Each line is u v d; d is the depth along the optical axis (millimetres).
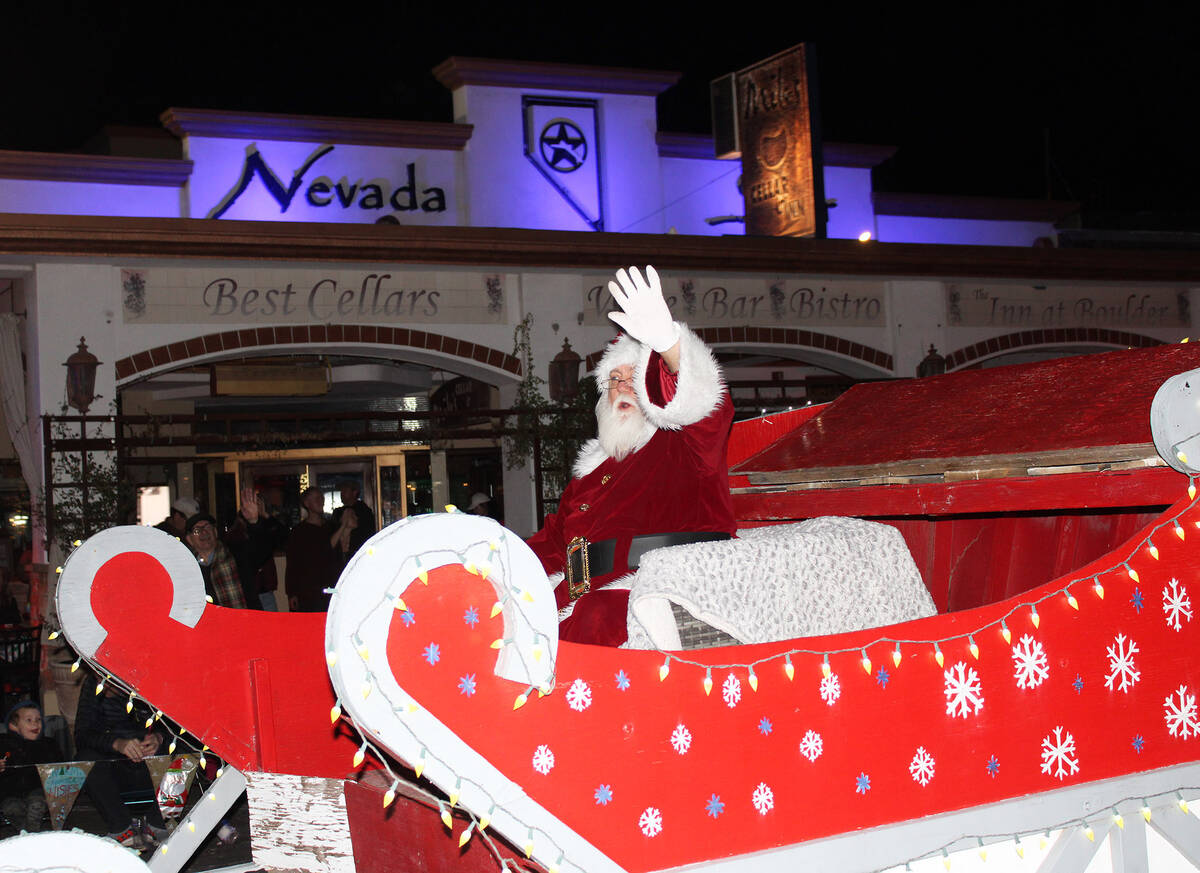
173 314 10727
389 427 15758
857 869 2016
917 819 2096
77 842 1407
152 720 2721
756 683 1965
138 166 13836
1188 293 15680
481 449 15758
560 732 1752
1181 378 2350
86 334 10359
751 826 1925
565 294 12273
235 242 10594
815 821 1989
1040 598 2309
